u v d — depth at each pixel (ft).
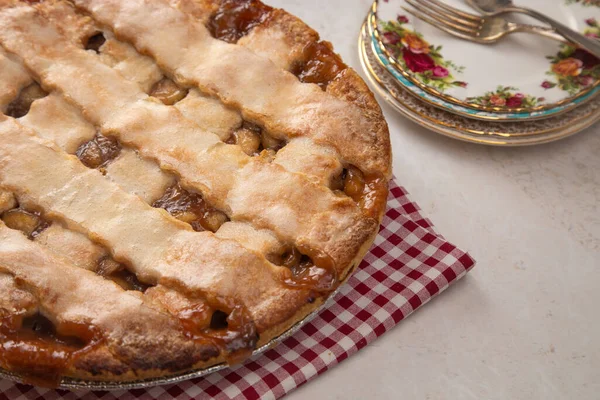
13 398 1.80
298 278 1.79
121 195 1.82
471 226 2.04
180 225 1.81
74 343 1.73
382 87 2.14
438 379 1.88
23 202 1.82
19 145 1.85
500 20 2.20
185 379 1.75
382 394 1.86
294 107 1.94
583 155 2.14
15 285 1.74
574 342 1.93
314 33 2.02
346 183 1.90
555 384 1.89
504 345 1.92
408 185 2.08
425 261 1.96
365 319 1.90
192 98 1.95
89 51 1.99
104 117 1.90
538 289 1.98
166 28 1.99
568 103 2.09
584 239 2.04
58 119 1.91
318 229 1.82
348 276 1.83
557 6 2.25
